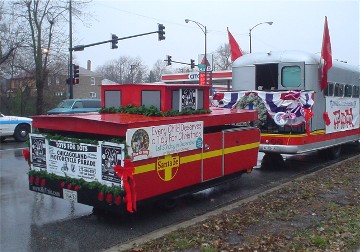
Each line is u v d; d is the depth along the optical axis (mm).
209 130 8445
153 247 5387
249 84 12492
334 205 7203
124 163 5859
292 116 10789
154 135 6402
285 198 7805
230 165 8305
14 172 11312
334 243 5316
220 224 6227
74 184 6578
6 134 19250
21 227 6590
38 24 31094
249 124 10266
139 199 6258
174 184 6910
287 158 13836
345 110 13594
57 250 5617
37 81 31500
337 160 13469
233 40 14195
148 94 7734
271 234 5711
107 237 6133
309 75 11391
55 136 6914
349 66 14055
